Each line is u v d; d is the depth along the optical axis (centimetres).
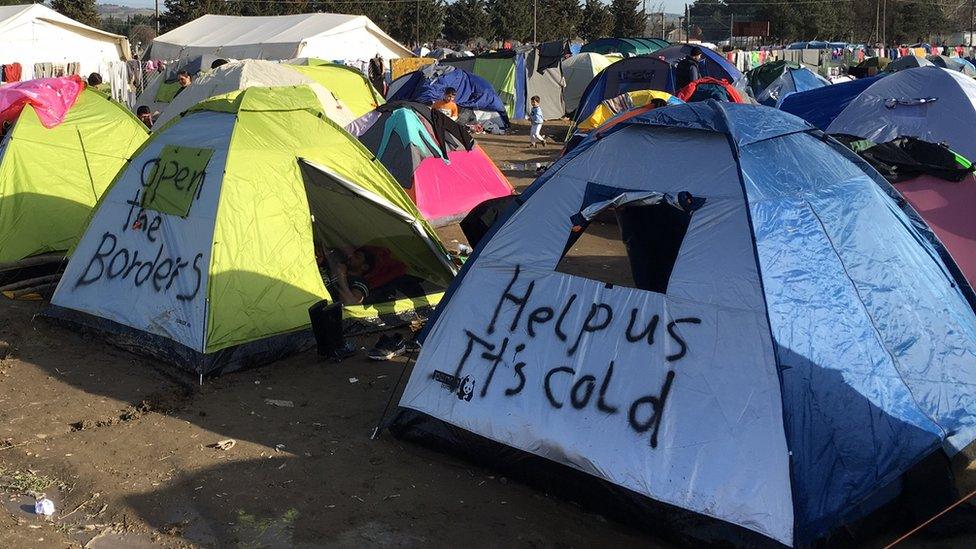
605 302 528
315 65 1905
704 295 497
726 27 7762
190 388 663
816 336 487
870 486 459
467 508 508
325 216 894
